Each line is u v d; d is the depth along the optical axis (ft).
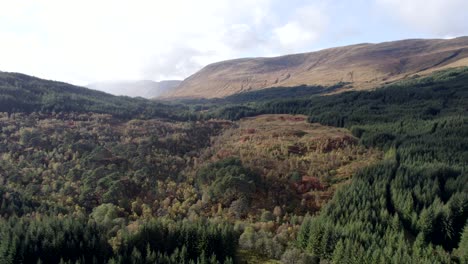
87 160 565.12
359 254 329.52
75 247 329.52
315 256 355.36
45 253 317.01
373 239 352.28
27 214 404.36
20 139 618.03
